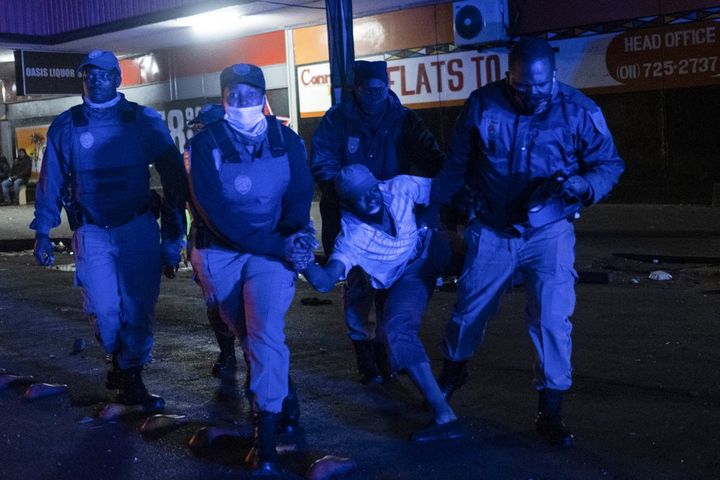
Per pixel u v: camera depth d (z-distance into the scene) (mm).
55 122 4891
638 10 14344
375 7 17266
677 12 13977
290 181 4145
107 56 4828
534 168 4086
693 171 14227
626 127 14812
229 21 18281
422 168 5211
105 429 4879
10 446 4664
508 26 15766
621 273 9070
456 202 4492
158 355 6613
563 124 4027
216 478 4070
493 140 4109
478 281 4348
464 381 4777
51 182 4941
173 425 4848
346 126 5195
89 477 4164
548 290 4168
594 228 12312
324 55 18812
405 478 3943
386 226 4410
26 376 6141
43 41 20609
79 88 21125
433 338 6730
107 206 4875
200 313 8281
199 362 6352
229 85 4012
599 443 4238
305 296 8820
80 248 4938
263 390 4055
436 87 16984
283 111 19844
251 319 4082
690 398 4859
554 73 3924
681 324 6660
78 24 19969
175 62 21953
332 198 5203
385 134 5160
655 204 14625
